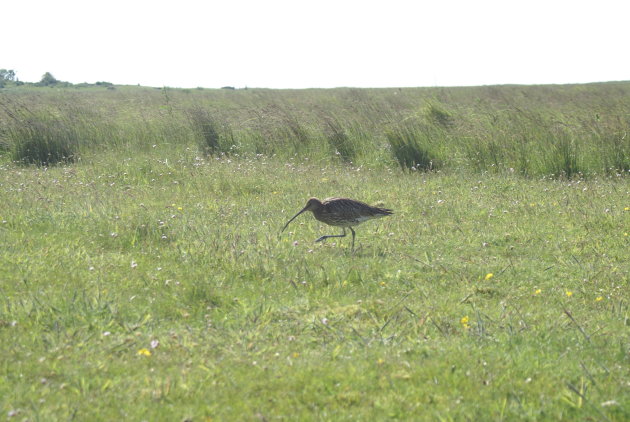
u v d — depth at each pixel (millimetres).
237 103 88500
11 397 14320
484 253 26484
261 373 15867
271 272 23422
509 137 47625
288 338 17812
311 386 15297
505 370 16219
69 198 33406
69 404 14211
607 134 46219
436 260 25250
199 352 16984
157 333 17984
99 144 51969
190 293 20672
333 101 79812
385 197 36312
